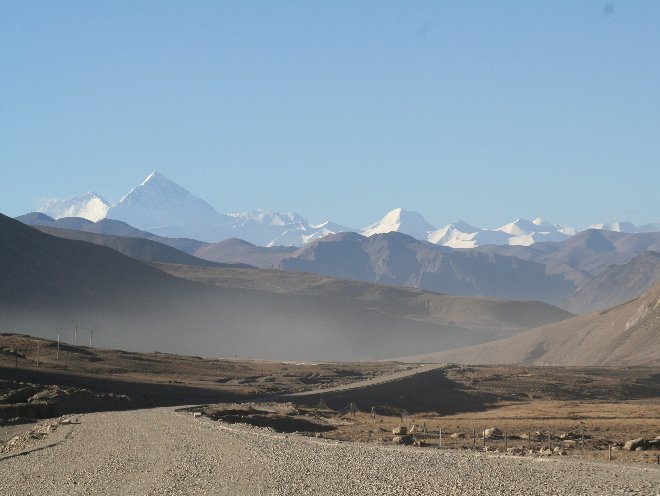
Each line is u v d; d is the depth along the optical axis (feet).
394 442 277.85
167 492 174.91
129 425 316.19
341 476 181.68
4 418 378.32
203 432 282.36
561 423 381.19
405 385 622.95
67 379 513.04
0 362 577.02
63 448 260.62
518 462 196.85
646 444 257.75
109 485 188.75
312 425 357.41
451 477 175.32
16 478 208.95
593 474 175.32
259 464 204.23
